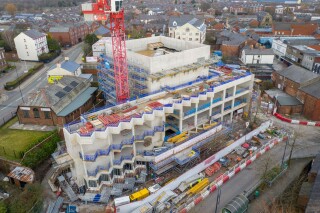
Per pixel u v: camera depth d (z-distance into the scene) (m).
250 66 104.38
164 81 61.31
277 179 50.19
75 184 49.06
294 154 57.19
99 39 130.88
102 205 45.09
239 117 72.38
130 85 63.78
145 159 50.28
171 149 50.94
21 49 118.50
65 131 45.09
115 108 52.31
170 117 61.47
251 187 47.91
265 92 84.00
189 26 142.62
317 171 44.78
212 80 66.25
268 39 137.12
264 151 57.69
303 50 107.75
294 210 42.91
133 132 48.78
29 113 63.91
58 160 45.34
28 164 51.03
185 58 63.59
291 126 68.56
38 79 97.44
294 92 78.44
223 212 40.22
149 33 160.75
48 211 42.50
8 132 62.00
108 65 65.25
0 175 52.78
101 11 53.66
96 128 45.50
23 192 44.28
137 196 43.91
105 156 46.56
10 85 87.62
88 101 70.75
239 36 133.12
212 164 53.50
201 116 64.81
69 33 147.88
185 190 46.97
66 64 86.19
